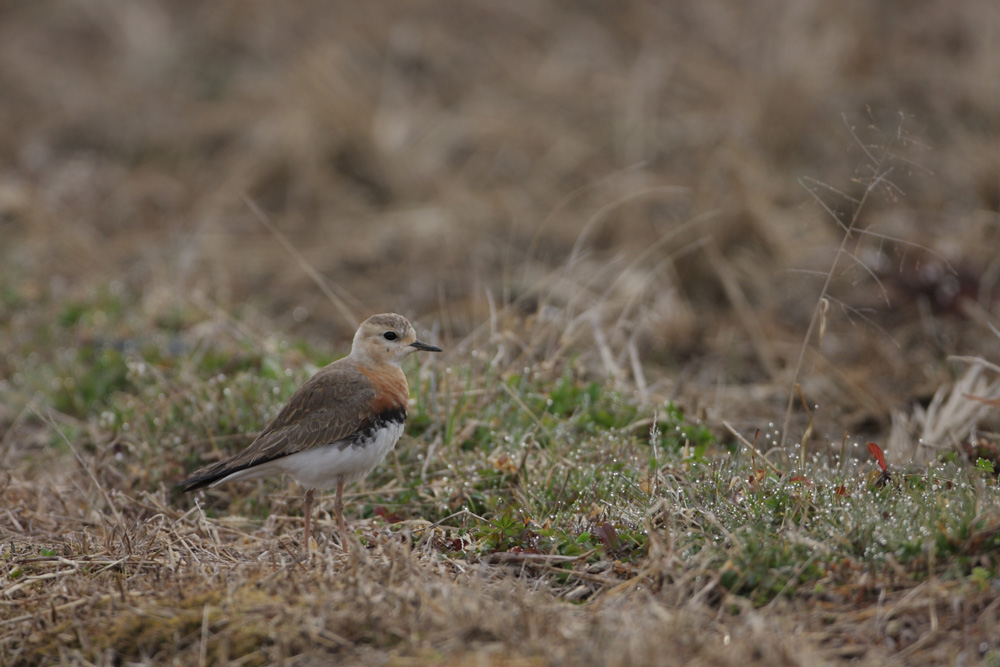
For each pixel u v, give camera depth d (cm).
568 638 673
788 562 747
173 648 693
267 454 873
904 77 2008
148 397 1178
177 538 896
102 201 1980
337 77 2023
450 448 1035
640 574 752
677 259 1578
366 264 1742
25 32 2500
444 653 658
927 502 782
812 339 1444
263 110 2141
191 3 2528
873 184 1118
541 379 1146
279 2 2417
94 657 696
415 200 1900
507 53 2267
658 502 828
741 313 1460
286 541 916
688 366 1391
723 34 2209
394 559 778
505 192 1888
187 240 1780
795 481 846
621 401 1123
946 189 1733
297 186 1938
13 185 1975
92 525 971
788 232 1650
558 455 996
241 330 1336
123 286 1612
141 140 2150
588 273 1580
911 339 1416
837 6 2095
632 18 2330
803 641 663
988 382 1222
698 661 640
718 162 1750
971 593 689
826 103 1919
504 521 859
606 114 2069
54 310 1516
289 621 704
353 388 903
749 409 1240
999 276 1527
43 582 818
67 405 1260
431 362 1147
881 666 646
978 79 1923
